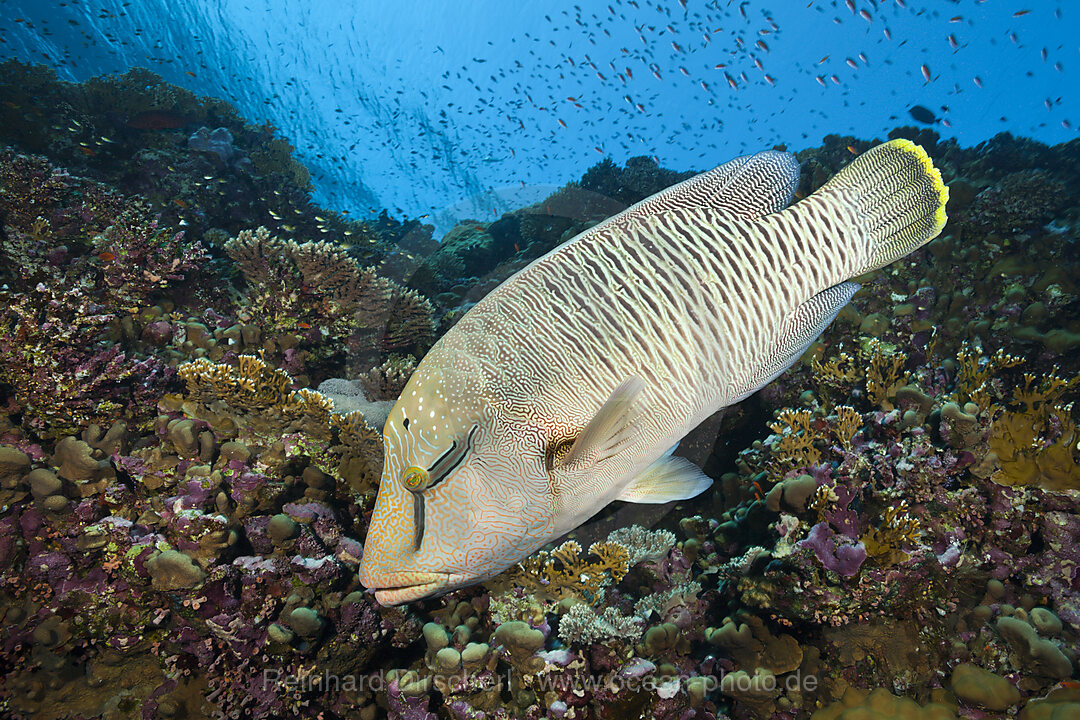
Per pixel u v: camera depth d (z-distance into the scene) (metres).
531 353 0.87
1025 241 3.11
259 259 2.62
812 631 1.50
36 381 1.78
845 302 0.96
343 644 1.49
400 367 2.51
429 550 0.87
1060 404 1.74
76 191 3.00
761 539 1.83
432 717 1.45
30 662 1.48
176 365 2.21
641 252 0.88
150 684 1.50
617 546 1.65
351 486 1.88
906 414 1.83
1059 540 1.57
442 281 4.43
